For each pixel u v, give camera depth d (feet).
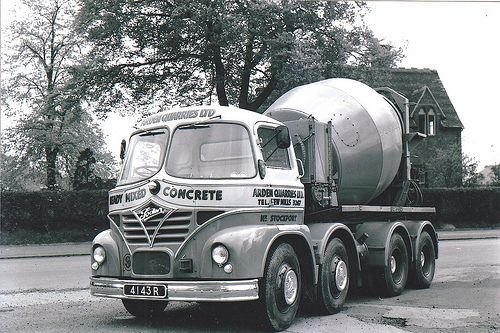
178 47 94.94
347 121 33.32
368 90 36.55
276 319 23.77
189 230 23.04
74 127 119.24
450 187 116.06
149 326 25.44
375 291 34.09
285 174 26.22
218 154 24.38
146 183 24.12
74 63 112.47
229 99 107.76
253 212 23.82
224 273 22.50
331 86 35.06
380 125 34.78
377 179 34.88
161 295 22.67
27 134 114.52
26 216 84.69
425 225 39.19
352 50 94.68
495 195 109.09
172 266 22.99
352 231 33.94
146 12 94.68
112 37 95.14
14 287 39.11
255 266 22.81
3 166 118.73
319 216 29.71
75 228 86.33
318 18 92.32
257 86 106.52
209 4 87.10
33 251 71.67
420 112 155.43
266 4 87.04
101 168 126.00
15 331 24.73
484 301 32.22
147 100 102.22
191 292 22.22
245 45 92.89
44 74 120.67
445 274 45.21
